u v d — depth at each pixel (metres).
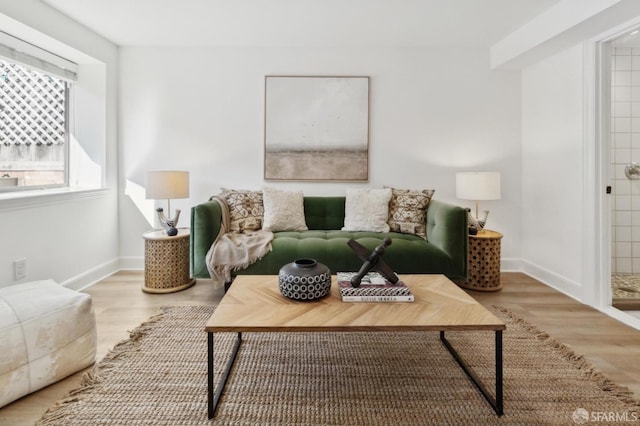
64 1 2.42
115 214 3.30
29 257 2.35
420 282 1.76
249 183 3.35
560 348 1.79
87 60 2.99
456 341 1.88
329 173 3.34
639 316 2.33
